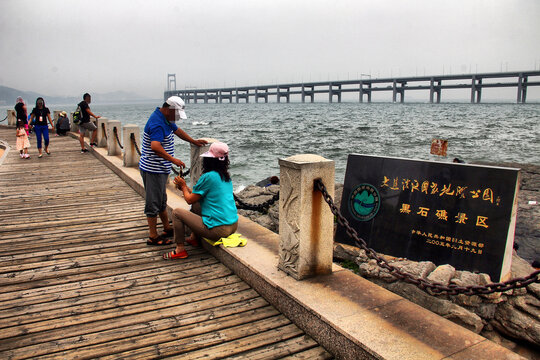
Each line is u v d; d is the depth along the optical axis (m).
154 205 4.93
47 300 3.68
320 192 3.50
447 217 4.65
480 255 4.39
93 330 3.19
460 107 157.62
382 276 4.46
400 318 2.91
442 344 2.59
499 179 4.32
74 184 8.62
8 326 3.24
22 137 11.87
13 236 5.38
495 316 4.07
